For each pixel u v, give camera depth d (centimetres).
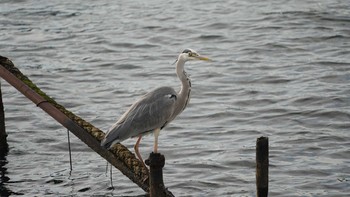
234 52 2331
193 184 1393
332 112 1777
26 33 2586
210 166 1477
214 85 2028
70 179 1435
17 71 1401
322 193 1341
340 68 2130
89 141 1200
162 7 2902
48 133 1689
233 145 1595
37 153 1576
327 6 2786
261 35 2489
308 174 1428
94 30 2606
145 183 1110
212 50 2364
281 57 2264
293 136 1639
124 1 3019
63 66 2233
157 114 1143
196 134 1670
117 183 1409
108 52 2370
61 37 2534
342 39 2411
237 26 2602
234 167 1473
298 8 2770
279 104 1856
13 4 2977
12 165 1512
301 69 2138
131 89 2017
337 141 1600
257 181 1063
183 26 2627
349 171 1436
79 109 1862
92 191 1380
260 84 2025
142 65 2238
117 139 1120
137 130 1134
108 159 1180
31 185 1412
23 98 1938
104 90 2014
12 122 1764
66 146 1612
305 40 2414
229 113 1805
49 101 1304
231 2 2941
